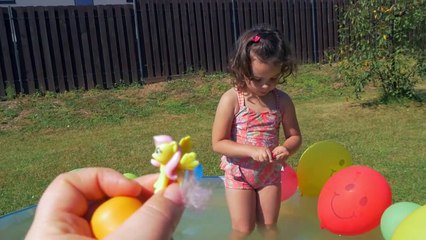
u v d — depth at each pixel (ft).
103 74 28.30
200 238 9.11
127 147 18.88
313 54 35.63
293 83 29.96
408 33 22.52
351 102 25.09
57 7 26.53
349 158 11.05
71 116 23.89
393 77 23.76
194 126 21.88
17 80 26.05
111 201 3.46
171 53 30.09
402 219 7.96
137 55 29.17
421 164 14.66
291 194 10.62
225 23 31.58
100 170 3.59
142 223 2.85
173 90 28.25
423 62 22.71
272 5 33.40
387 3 22.53
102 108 25.07
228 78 30.27
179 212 2.97
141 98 26.91
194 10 30.50
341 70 24.38
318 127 20.36
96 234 3.32
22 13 25.70
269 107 9.78
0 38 25.29
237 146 9.36
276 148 9.20
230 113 9.75
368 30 22.84
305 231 9.28
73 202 3.43
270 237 9.13
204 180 11.93
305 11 34.88
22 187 14.84
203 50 31.01
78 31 27.32
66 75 27.27
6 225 9.79
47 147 19.56
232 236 9.20
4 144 20.26
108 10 27.94
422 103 23.49
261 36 9.02
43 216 3.34
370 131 19.19
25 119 23.39
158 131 21.26
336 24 36.14
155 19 29.40
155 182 3.47
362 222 8.50
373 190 8.59
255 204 9.65
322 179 10.63
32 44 26.18
